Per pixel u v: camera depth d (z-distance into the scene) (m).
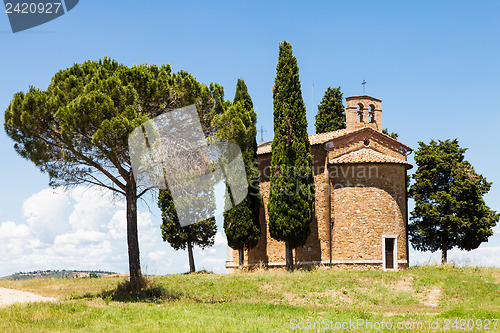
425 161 45.06
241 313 24.30
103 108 26.16
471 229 42.84
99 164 29.16
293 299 30.09
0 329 19.03
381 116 44.19
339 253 38.66
